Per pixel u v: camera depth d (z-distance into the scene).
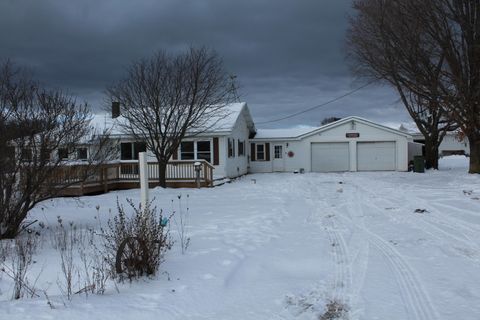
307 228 11.61
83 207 17.28
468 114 25.73
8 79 11.93
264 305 5.98
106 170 24.33
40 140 10.98
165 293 6.47
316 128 42.34
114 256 7.82
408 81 25.80
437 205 14.77
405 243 9.35
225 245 9.54
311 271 7.57
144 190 8.66
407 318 5.36
